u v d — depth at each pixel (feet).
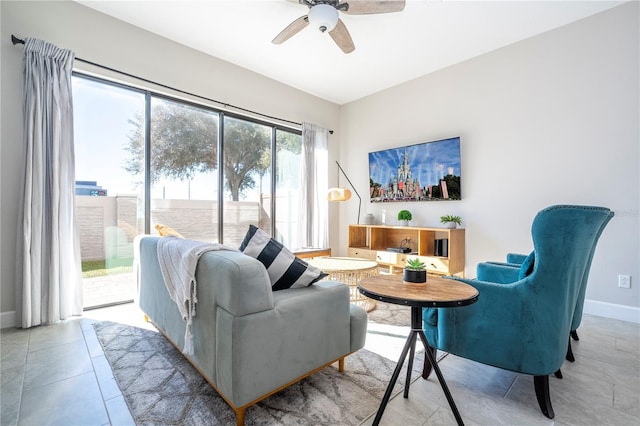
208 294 4.23
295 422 4.12
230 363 3.76
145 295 6.98
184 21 9.15
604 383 5.20
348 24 9.14
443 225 11.73
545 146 9.55
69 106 7.99
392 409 4.43
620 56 8.30
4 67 7.34
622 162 8.27
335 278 10.00
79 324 7.61
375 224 14.17
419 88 12.78
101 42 8.71
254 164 12.87
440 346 5.10
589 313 8.74
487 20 8.97
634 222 8.09
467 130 11.31
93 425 4.05
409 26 9.25
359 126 15.14
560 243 4.24
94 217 9.00
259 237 4.66
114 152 9.33
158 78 9.82
